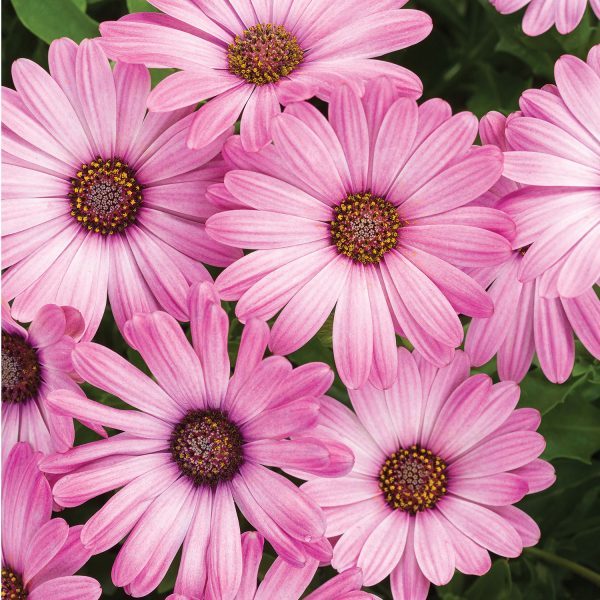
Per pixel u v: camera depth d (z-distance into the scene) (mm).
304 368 411
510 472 443
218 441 420
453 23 527
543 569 494
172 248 439
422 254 433
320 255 435
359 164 431
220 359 416
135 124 437
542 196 433
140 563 417
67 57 432
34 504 419
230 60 437
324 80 429
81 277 439
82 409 411
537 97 435
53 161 438
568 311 437
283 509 416
